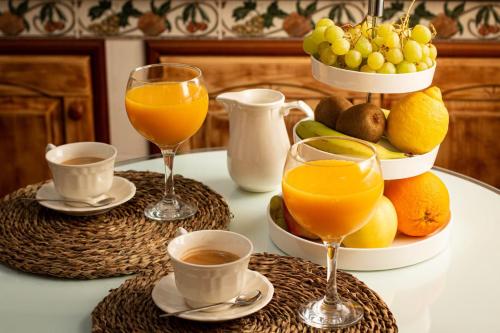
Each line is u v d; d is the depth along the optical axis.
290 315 0.99
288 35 2.40
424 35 1.19
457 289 1.08
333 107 1.24
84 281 1.10
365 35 1.22
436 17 2.38
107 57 2.43
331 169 0.95
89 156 1.31
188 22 2.40
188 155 1.57
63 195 1.26
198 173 1.48
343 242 1.14
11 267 1.14
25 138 2.46
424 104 1.16
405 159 1.15
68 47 2.39
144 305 1.01
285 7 2.37
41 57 2.40
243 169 1.35
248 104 1.32
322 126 1.24
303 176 0.95
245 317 0.98
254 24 2.39
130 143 2.55
